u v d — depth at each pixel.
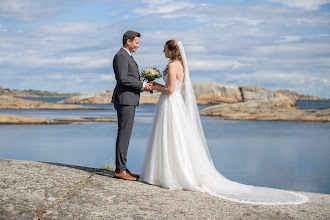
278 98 109.25
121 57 4.54
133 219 3.29
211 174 4.78
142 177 4.79
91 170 5.04
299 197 4.38
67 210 3.37
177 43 4.83
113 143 21.44
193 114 4.86
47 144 20.72
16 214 3.14
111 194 3.92
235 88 108.25
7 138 23.86
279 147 21.02
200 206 3.81
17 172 4.29
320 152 18.72
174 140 4.64
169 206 3.72
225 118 48.66
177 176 4.59
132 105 4.66
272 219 3.50
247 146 21.64
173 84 4.72
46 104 76.94
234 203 4.02
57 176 4.34
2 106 71.69
